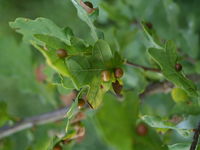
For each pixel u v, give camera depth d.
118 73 0.54
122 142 0.41
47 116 0.79
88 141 1.09
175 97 0.63
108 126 0.42
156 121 0.57
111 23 0.96
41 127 0.81
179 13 0.89
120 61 0.55
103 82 0.54
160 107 0.83
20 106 1.40
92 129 1.09
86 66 0.53
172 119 0.62
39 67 0.87
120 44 0.83
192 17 0.89
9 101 1.45
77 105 0.54
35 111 1.36
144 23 0.65
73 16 1.33
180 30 0.89
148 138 0.44
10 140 0.84
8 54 0.88
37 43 0.57
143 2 0.90
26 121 0.80
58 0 1.38
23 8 1.48
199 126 0.54
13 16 1.51
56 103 0.87
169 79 0.56
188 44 0.88
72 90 0.64
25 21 0.59
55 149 0.61
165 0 0.88
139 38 0.86
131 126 0.42
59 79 0.59
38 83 0.87
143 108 0.80
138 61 0.83
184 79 0.57
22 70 0.88
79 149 1.07
